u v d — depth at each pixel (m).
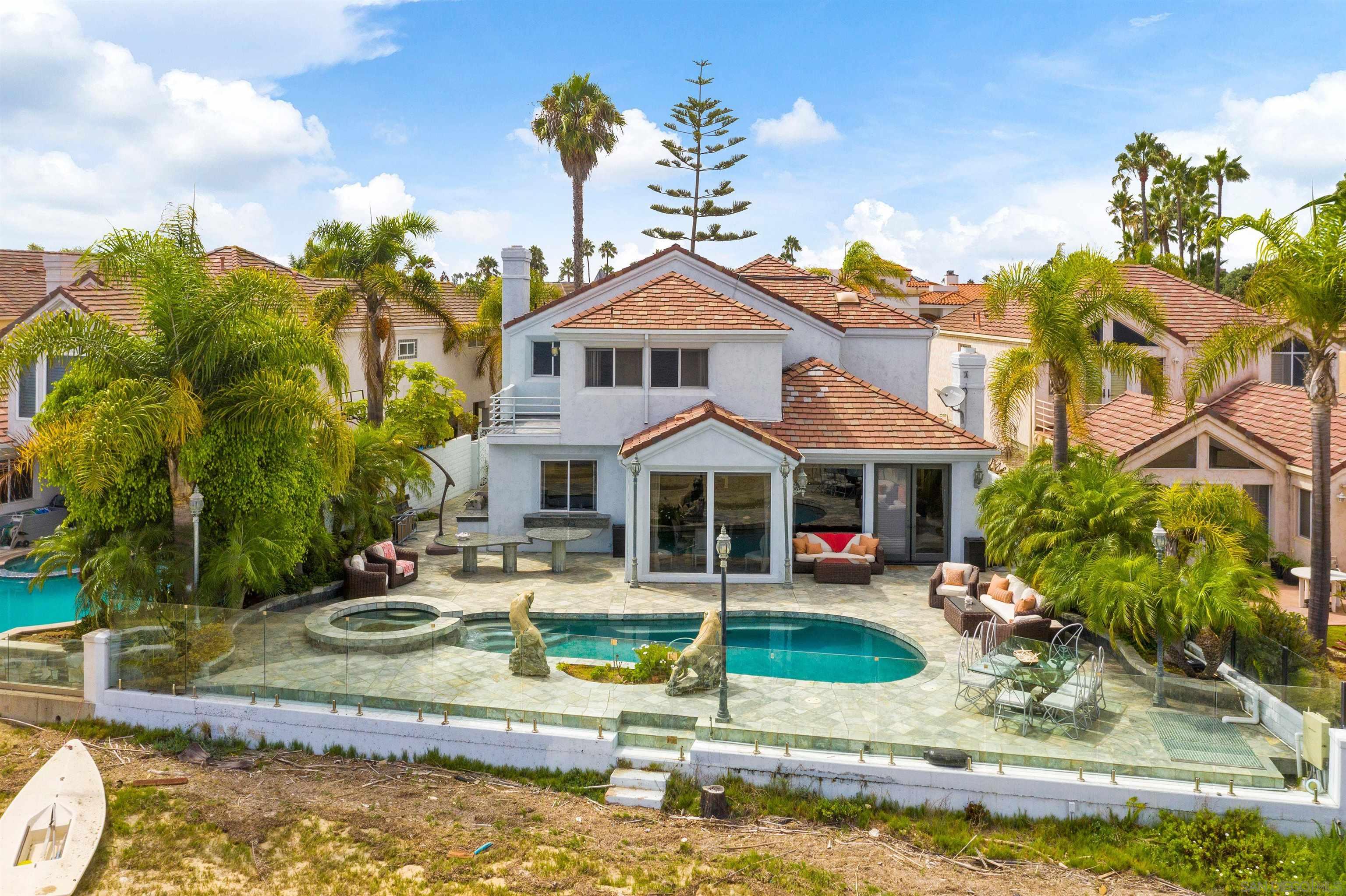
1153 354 35.31
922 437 26.06
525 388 31.58
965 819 14.09
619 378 27.05
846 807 14.16
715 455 24.12
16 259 41.97
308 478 21.05
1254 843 12.91
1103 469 20.67
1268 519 26.72
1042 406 36.16
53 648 17.28
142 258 18.56
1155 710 14.99
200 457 18.33
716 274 30.48
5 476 25.12
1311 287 17.09
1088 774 14.16
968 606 21.03
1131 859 12.97
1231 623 15.73
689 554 24.62
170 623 16.97
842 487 26.55
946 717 15.66
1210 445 26.80
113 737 16.48
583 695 16.45
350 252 32.31
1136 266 40.94
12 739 16.50
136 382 17.52
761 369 26.64
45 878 12.01
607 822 13.77
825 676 16.84
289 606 21.27
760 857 12.89
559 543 25.38
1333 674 16.53
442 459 36.69
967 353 28.67
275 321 19.72
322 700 16.38
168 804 14.05
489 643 20.19
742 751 14.81
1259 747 14.52
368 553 23.30
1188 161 71.12
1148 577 16.38
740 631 21.50
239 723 16.30
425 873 12.41
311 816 13.80
